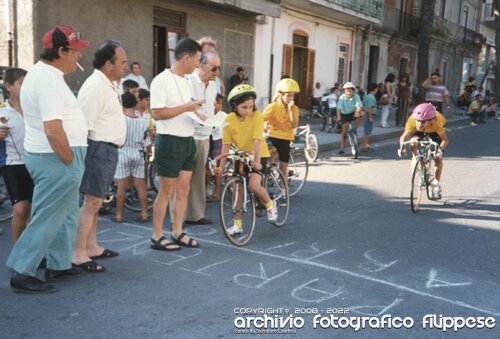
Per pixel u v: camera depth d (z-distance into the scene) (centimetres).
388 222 612
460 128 1867
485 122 2166
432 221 623
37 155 364
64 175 366
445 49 3198
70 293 384
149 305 366
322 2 1714
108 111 423
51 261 404
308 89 1895
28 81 360
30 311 353
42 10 1038
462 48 3447
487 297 397
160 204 484
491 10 3816
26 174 431
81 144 377
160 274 427
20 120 431
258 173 530
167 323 340
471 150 1266
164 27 1328
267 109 660
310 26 1866
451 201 736
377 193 778
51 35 355
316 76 1950
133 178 592
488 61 4072
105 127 425
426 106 650
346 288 405
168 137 465
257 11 1490
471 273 448
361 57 2239
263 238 537
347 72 2162
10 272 418
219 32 1479
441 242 536
